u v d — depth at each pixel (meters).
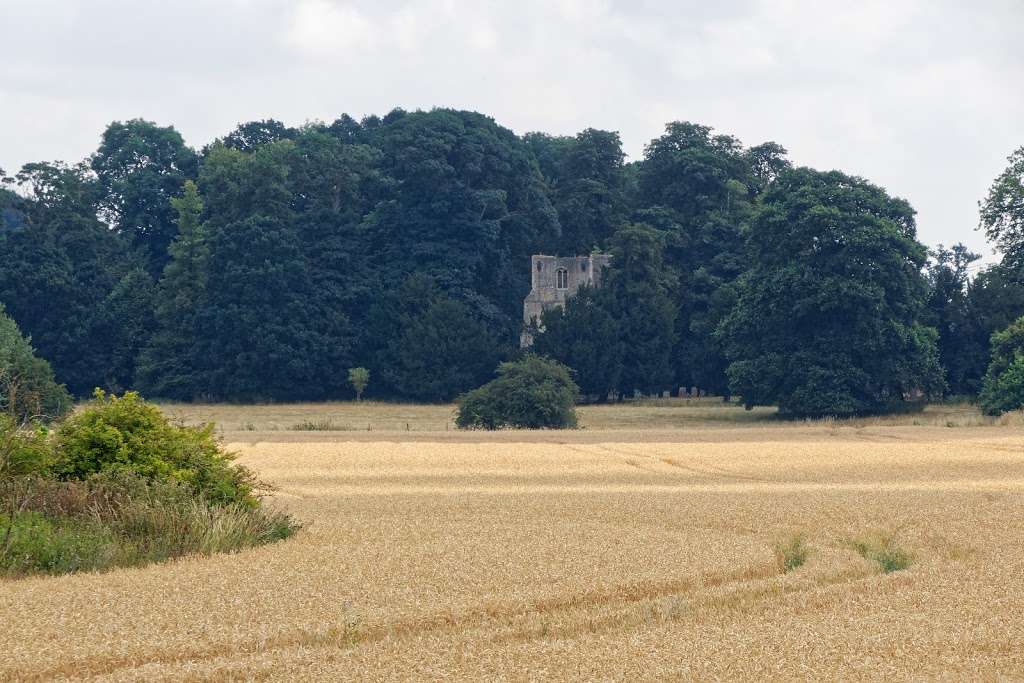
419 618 37.72
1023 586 43.25
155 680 30.36
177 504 54.31
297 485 86.75
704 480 91.44
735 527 61.91
